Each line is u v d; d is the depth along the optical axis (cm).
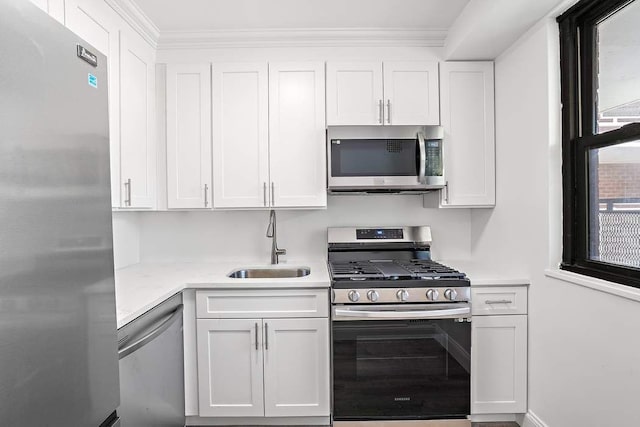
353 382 201
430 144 230
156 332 161
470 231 274
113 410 109
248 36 234
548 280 188
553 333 184
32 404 78
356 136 229
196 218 272
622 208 155
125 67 200
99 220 102
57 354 85
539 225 194
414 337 200
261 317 205
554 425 184
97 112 102
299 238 272
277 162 237
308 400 206
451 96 239
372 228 265
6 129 72
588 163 174
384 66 237
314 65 237
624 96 154
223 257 273
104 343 104
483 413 207
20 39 75
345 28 231
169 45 237
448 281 198
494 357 206
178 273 230
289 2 202
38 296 79
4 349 71
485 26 196
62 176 87
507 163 225
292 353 205
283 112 237
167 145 238
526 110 205
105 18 181
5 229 71
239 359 206
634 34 149
